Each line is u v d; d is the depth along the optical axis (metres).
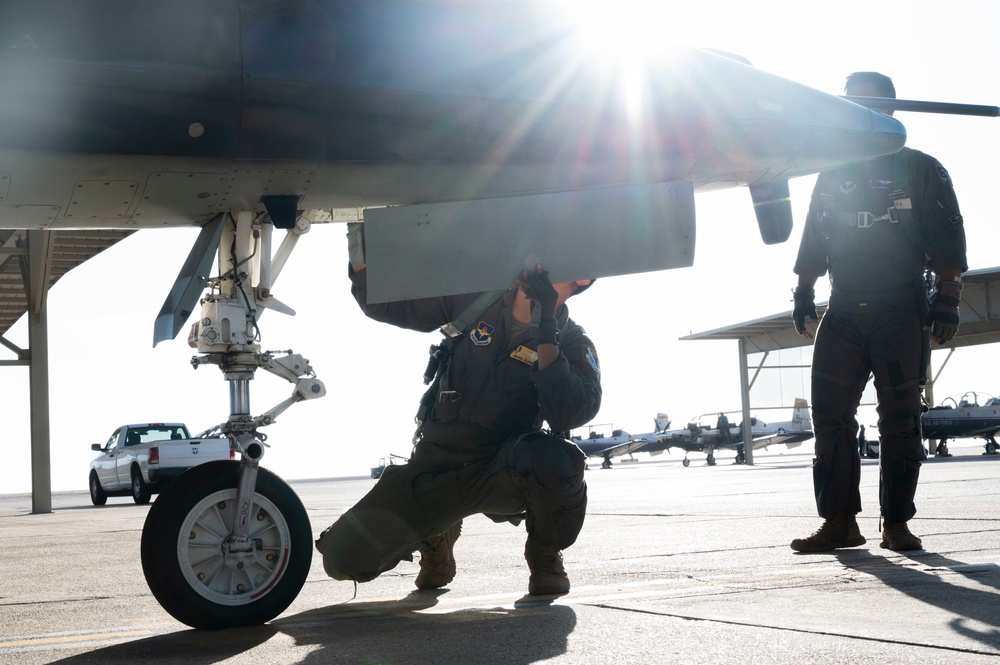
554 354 2.84
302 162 2.87
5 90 2.53
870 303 3.91
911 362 3.89
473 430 2.96
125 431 16.92
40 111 2.57
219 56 2.72
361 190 3.03
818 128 3.57
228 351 2.82
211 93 2.71
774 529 5.18
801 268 4.27
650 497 9.59
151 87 2.66
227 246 2.94
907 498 3.88
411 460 3.07
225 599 2.59
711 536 4.89
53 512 14.26
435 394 3.05
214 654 2.22
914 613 2.39
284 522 2.68
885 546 3.94
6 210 2.79
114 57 2.62
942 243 3.83
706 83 3.41
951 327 3.84
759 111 3.46
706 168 3.46
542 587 2.99
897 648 1.95
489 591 3.22
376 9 2.98
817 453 4.04
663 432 37.16
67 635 2.64
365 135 2.92
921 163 3.86
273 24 2.80
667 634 2.21
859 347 3.96
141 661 2.17
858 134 3.63
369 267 2.86
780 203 3.77
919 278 3.92
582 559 4.04
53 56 2.57
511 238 2.96
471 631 2.37
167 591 2.53
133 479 16.02
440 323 3.12
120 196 2.80
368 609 2.90
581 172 3.25
